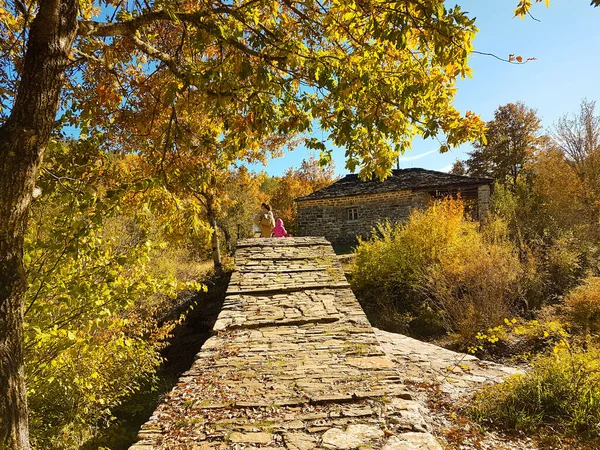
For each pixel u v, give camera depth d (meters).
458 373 5.61
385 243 12.69
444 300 9.66
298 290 7.30
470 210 18.77
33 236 4.37
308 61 3.47
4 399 2.18
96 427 7.34
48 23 2.38
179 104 4.18
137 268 4.87
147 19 3.26
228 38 3.28
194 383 4.23
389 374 4.29
